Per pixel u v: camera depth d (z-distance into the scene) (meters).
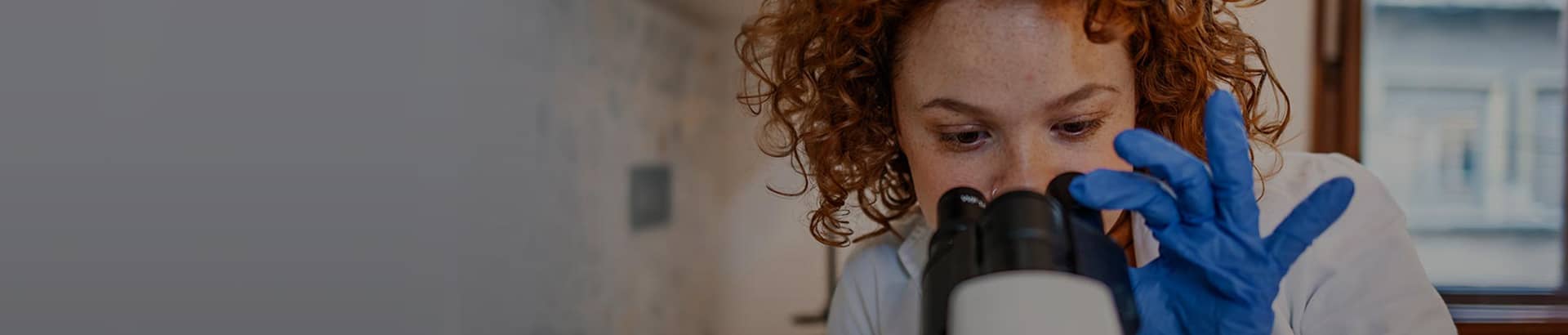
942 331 0.52
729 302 2.69
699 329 2.64
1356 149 2.24
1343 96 2.23
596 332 2.07
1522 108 2.35
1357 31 2.21
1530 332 2.30
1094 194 0.57
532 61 1.78
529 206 1.76
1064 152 0.75
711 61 2.72
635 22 2.30
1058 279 0.42
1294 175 0.98
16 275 0.99
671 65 2.52
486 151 1.58
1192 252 0.62
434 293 1.39
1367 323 0.86
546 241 1.84
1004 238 0.51
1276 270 0.63
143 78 1.04
